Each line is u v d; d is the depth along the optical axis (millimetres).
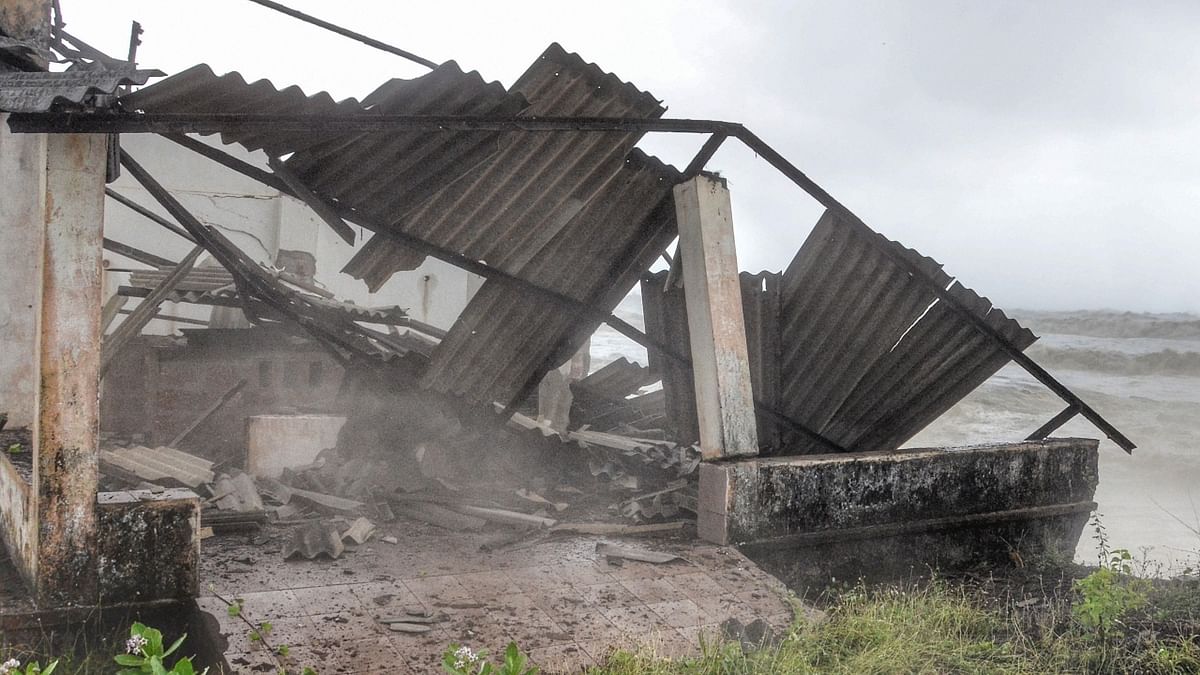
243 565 5777
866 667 4965
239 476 7996
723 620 5500
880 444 9812
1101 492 19016
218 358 11273
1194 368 39062
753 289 8211
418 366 8492
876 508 7574
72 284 4746
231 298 10633
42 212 4664
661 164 7449
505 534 6855
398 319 11375
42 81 4797
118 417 11164
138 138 18281
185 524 5027
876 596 6242
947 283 8531
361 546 6410
